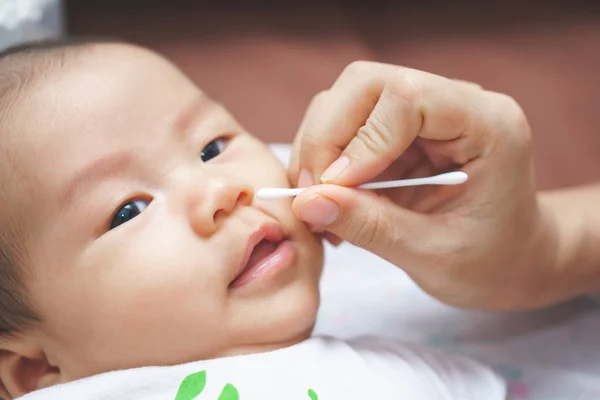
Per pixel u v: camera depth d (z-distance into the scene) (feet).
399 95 2.42
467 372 2.91
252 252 2.60
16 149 2.61
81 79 2.72
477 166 2.61
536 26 5.19
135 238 2.49
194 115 2.80
